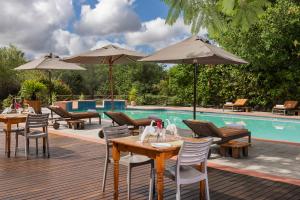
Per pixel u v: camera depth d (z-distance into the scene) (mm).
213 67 19297
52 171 5676
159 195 3773
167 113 18422
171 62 8656
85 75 33750
